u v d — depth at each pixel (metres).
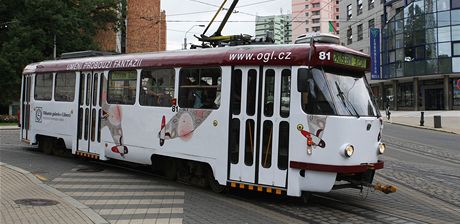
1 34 38.34
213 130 9.45
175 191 9.80
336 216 7.93
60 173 11.84
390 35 53.12
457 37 46.38
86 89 13.06
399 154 17.19
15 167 11.89
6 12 38.31
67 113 13.79
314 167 8.10
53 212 7.42
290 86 8.41
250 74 8.95
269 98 8.67
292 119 8.34
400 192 10.15
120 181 10.89
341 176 8.62
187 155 9.96
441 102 49.00
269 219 7.63
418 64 48.81
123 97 11.79
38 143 15.91
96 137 12.54
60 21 37.22
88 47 40.22
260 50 8.88
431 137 25.22
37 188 9.34
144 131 11.06
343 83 8.66
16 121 37.06
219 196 9.38
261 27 36.91
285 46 8.63
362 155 8.41
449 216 8.11
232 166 9.10
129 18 54.22
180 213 7.88
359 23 64.19
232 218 7.63
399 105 54.25
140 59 11.38
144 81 11.20
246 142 8.91
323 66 8.45
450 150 18.88
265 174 8.61
